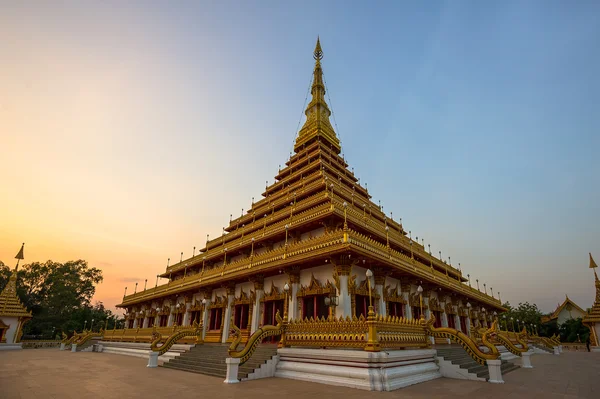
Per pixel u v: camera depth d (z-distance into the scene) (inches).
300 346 669.9
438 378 639.1
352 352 546.3
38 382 586.6
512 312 3253.0
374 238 1147.3
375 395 454.6
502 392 489.4
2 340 1641.2
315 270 940.6
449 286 1332.4
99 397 451.2
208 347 958.4
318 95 1955.0
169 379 621.0
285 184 1582.2
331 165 1582.2
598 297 1667.1
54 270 2677.2
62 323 2532.0
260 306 1059.9
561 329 2721.5
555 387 541.6
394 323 608.7
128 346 1381.6
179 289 1471.5
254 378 614.5
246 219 1558.8
